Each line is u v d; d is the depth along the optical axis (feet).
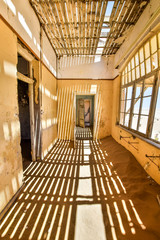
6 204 4.80
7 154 4.81
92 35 9.98
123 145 10.64
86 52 13.53
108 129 15.60
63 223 4.42
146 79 7.80
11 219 4.52
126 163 7.91
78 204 5.31
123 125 11.07
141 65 7.72
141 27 7.57
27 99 14.35
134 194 5.59
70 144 13.82
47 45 10.30
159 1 5.75
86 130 21.24
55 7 7.16
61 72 14.60
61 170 8.23
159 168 5.66
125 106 10.80
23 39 6.11
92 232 4.09
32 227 4.24
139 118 7.99
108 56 14.40
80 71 14.58
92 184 6.75
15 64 5.35
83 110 23.29
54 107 13.69
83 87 14.78
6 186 4.78
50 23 8.55
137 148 7.90
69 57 14.39
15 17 5.29
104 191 6.15
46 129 10.54
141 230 4.00
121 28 8.94
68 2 6.77
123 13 7.48
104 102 15.07
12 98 5.13
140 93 7.95
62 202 5.42
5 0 4.51
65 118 15.26
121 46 11.59
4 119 4.60
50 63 11.45
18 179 5.76
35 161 9.42
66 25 8.77
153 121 6.63
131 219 4.47
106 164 9.00
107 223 4.39
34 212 4.85
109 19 8.09
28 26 6.70
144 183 6.06
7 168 4.82
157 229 3.87
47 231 4.12
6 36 4.60
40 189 6.28
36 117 8.94
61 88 14.80
